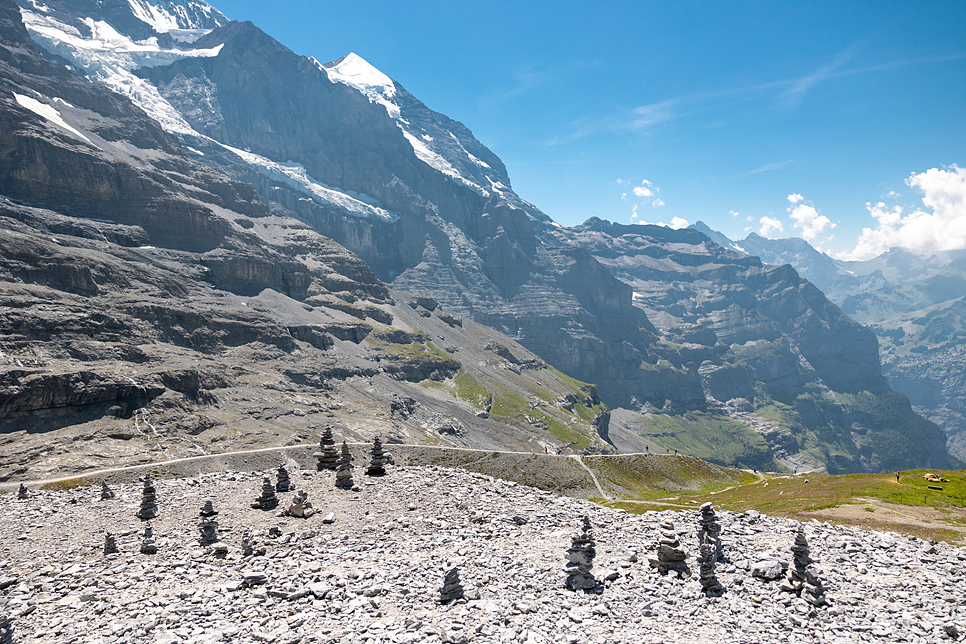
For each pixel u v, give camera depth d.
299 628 22.94
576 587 27.36
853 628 24.48
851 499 78.25
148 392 186.62
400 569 29.53
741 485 168.12
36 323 191.50
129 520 41.69
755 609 26.05
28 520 43.94
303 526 37.81
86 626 23.56
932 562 33.66
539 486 147.00
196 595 26.30
